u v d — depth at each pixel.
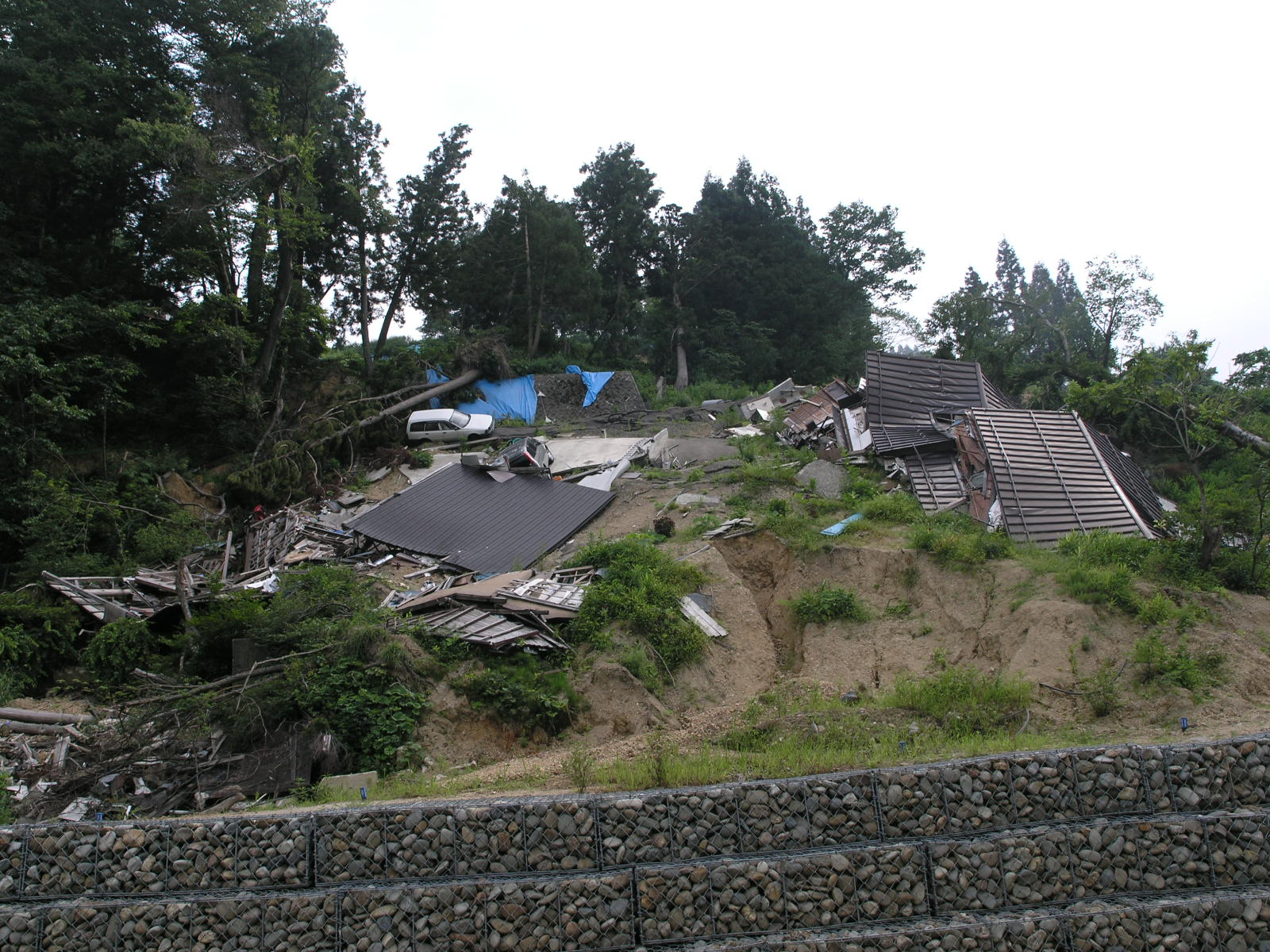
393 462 31.14
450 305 47.22
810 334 53.56
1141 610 15.08
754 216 53.69
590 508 25.06
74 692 16.67
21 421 24.83
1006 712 13.17
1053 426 22.64
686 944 8.05
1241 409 25.20
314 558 21.77
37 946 7.98
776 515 21.33
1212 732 11.46
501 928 8.05
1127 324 35.09
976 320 39.97
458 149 42.50
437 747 14.02
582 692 15.40
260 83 32.88
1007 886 8.34
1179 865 8.44
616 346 51.75
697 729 14.08
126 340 30.17
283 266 32.31
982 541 18.53
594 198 53.12
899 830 8.73
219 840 8.52
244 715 13.53
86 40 31.25
